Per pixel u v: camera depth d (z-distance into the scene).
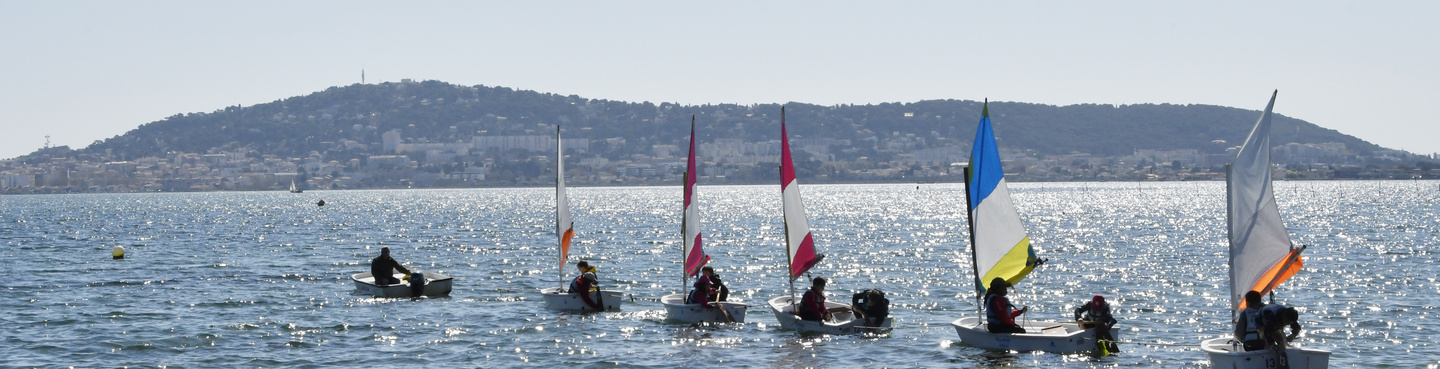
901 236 195.38
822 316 71.50
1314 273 111.50
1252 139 55.94
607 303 83.44
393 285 91.88
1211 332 73.12
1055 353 63.50
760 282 109.69
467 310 83.62
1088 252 149.25
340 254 153.38
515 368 62.12
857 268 125.25
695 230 79.38
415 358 64.75
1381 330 73.19
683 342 69.00
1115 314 82.31
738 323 75.75
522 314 81.25
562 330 73.75
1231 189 57.00
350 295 93.94
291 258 144.62
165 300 91.38
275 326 75.94
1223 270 117.94
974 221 66.75
